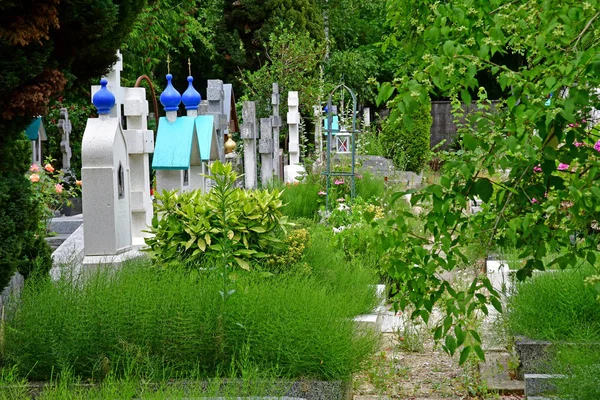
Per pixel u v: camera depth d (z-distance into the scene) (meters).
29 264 7.90
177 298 6.29
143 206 10.08
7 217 6.02
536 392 6.56
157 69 33.66
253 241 8.66
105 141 8.18
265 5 30.83
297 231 9.20
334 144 20.75
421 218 4.86
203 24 33.78
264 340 6.07
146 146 10.03
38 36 5.68
